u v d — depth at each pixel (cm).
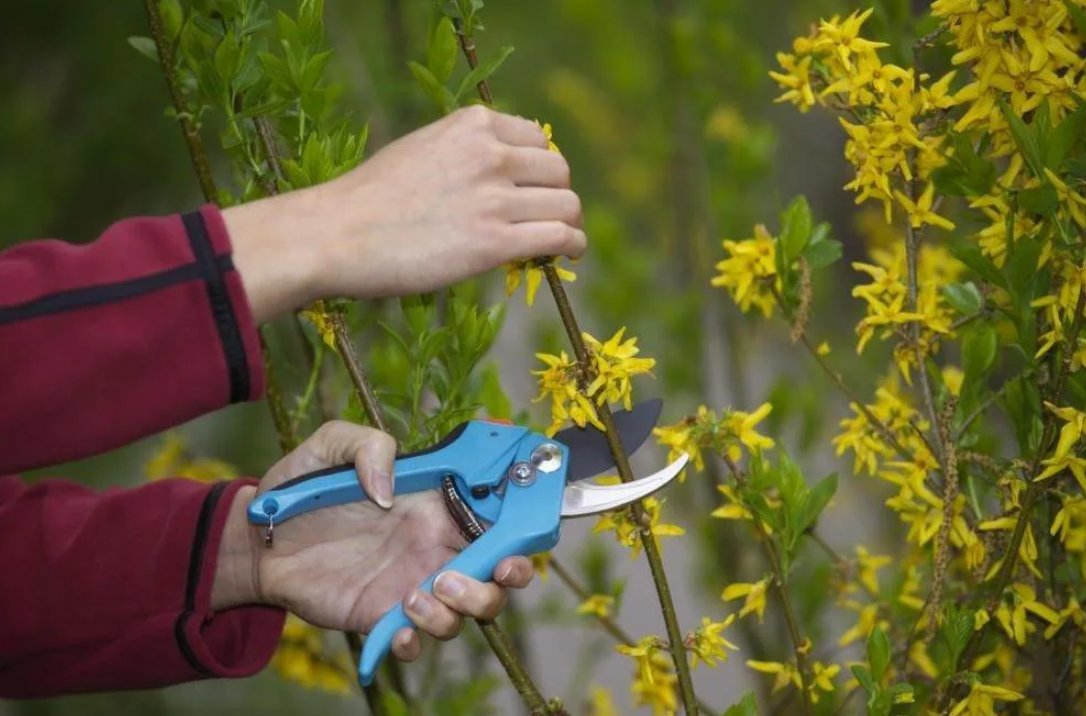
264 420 562
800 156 583
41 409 190
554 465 227
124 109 570
